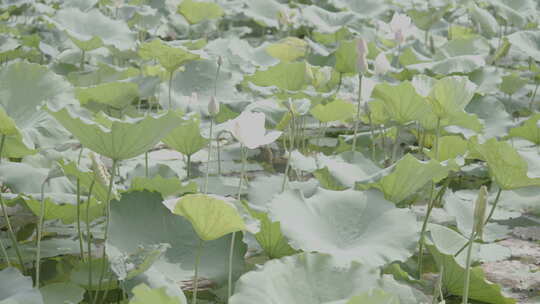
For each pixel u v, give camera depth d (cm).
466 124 458
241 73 612
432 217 404
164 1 908
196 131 400
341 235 293
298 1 1087
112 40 604
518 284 334
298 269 252
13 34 720
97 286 297
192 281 326
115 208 301
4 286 250
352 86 572
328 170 357
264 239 310
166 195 347
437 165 302
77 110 376
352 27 827
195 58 452
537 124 425
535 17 832
